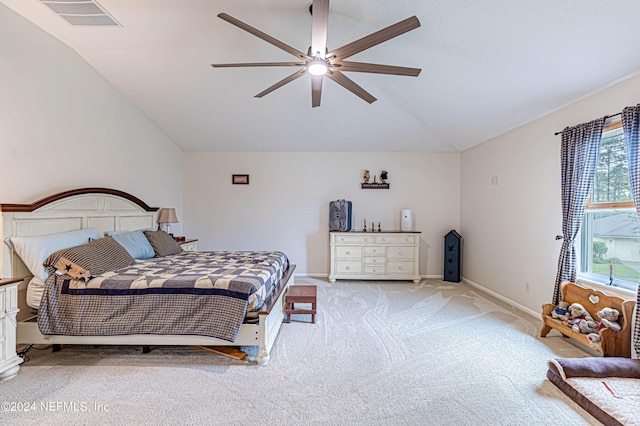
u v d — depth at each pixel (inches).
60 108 124.3
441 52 114.3
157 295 95.9
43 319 95.0
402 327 126.3
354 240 206.5
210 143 212.8
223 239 225.3
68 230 123.1
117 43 124.8
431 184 223.1
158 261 132.8
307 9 103.3
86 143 137.5
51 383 84.7
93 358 99.1
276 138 205.6
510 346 108.8
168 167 204.5
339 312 144.7
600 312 98.7
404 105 164.4
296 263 224.2
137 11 106.1
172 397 78.7
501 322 132.3
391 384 85.1
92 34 119.3
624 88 100.8
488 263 181.6
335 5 98.4
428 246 223.9
